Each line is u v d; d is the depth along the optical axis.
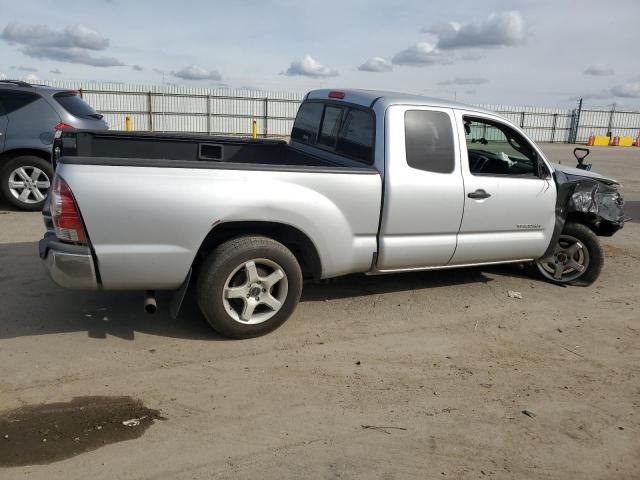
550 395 3.70
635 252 7.61
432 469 2.90
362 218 4.42
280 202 4.02
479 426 3.30
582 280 6.00
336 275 4.51
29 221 7.57
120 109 31.09
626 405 3.63
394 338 4.45
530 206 5.26
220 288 4.00
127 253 3.71
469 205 4.88
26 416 3.15
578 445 3.17
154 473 2.75
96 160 3.62
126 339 4.14
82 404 3.30
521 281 6.02
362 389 3.65
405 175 4.52
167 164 3.74
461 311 5.09
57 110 8.12
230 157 5.83
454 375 3.91
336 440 3.09
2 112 7.92
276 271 4.17
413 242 4.70
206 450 2.95
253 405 3.39
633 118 46.34
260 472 2.80
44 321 4.36
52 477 2.68
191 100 32.47
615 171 20.02
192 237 3.81
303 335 4.39
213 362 3.88
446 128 4.75
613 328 4.90
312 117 5.68
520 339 4.58
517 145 5.35
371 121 4.64
